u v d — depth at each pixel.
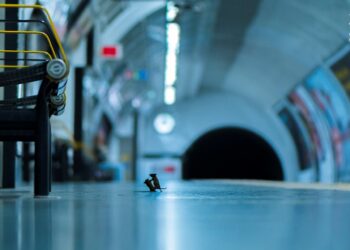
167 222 3.25
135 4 27.94
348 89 28.73
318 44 29.78
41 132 6.20
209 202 5.19
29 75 5.79
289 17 28.97
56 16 18.09
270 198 6.11
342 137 31.55
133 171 42.25
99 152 34.12
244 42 35.22
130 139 45.78
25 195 7.00
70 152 24.66
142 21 29.17
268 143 49.06
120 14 28.12
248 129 49.47
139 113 47.22
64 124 23.14
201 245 2.35
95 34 24.73
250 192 8.30
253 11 29.52
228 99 49.84
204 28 32.78
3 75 5.77
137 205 4.72
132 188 10.84
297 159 43.91
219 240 2.50
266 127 48.81
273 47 34.38
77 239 2.56
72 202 5.25
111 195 6.92
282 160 47.78
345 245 2.36
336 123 32.12
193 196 6.58
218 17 30.88
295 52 33.00
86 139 27.27
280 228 2.95
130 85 41.25
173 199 5.82
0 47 11.65
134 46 33.56
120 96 40.97
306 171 41.34
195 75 43.88
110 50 26.86
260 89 43.41
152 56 37.84
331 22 26.47
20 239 2.57
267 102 44.53
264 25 31.52
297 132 41.62
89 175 28.84
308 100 35.56
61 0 18.02
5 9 11.70
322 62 30.72
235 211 4.05
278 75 38.03
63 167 22.92
